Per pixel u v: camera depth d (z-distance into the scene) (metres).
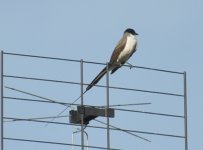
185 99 15.63
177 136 15.34
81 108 14.98
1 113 14.19
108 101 15.23
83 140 14.53
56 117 14.95
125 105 15.38
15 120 14.30
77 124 14.95
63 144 14.31
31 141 14.02
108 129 14.92
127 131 15.20
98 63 15.38
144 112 15.43
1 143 13.73
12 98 14.49
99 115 15.05
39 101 14.84
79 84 15.12
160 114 15.61
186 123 15.45
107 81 15.42
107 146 14.59
